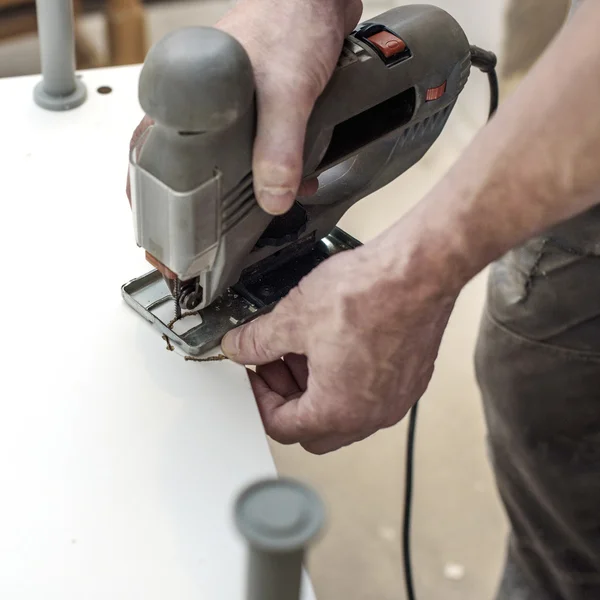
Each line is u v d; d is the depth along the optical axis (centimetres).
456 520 144
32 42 153
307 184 72
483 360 105
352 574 138
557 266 92
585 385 97
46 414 65
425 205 62
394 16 75
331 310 65
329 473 147
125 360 70
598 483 102
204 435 65
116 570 57
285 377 75
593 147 54
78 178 86
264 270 78
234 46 56
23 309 73
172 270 65
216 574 57
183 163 58
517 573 119
